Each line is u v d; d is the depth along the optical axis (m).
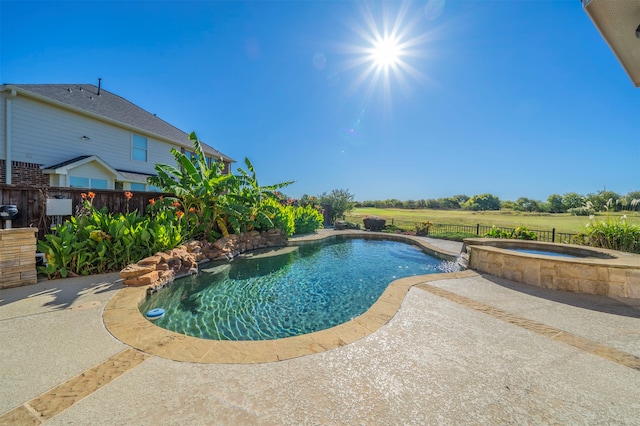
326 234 13.20
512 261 5.37
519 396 1.96
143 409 1.73
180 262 5.62
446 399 1.91
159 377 2.08
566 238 10.27
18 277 4.20
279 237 10.59
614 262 4.64
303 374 2.18
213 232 7.96
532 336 2.95
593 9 3.04
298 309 4.45
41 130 9.73
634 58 3.68
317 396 1.91
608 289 4.47
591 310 3.80
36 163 9.60
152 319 3.85
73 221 5.21
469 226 14.94
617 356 2.55
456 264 7.94
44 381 2.00
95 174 11.12
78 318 3.12
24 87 9.43
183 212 7.73
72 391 1.89
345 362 2.37
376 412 1.77
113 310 3.37
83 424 1.60
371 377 2.15
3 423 1.59
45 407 1.73
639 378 2.21
